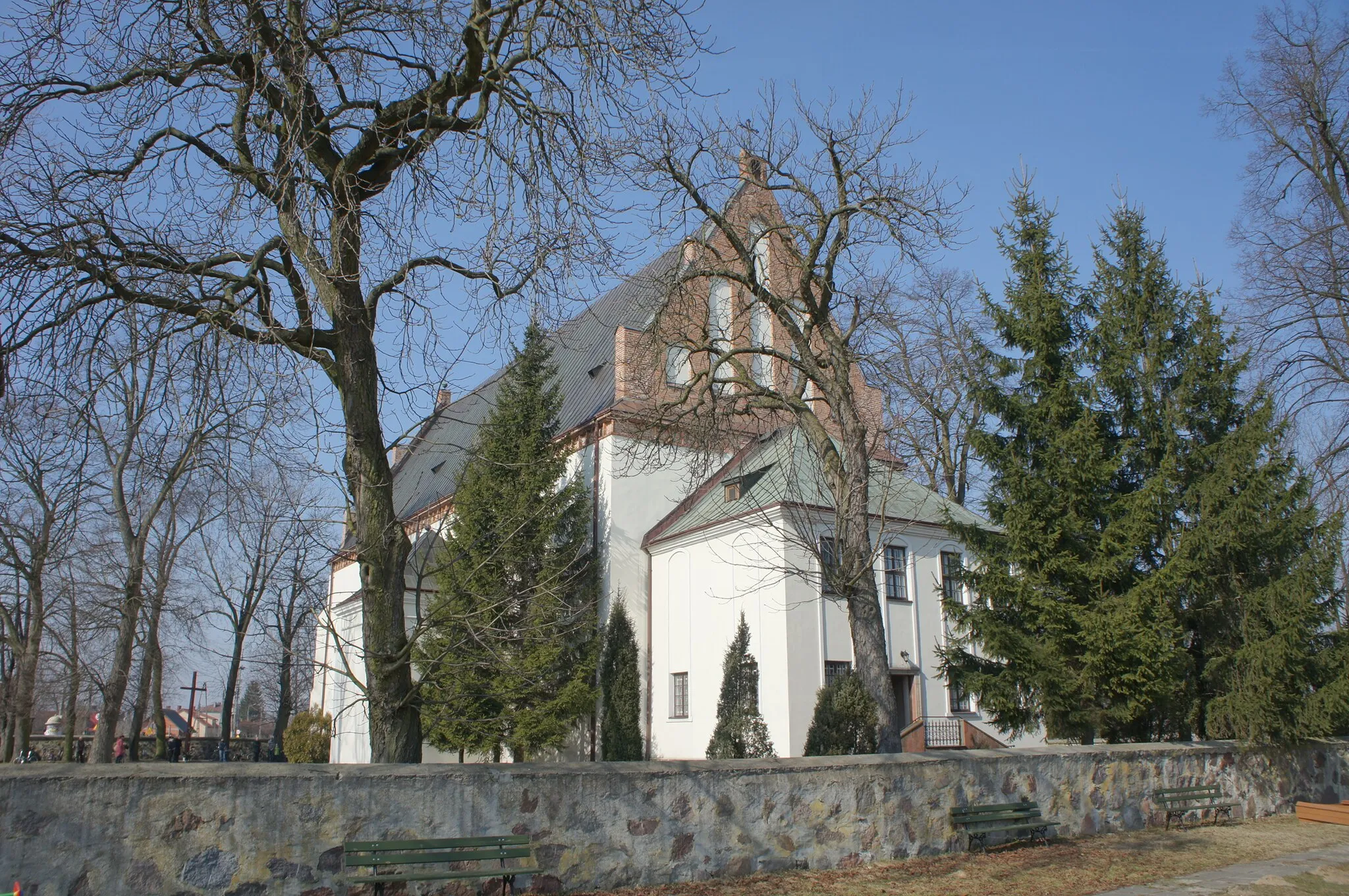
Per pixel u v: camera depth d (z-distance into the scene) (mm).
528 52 8789
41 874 6535
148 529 20000
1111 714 14406
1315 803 16438
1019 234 17188
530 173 8969
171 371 8391
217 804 7273
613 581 25844
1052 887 9883
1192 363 16750
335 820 7727
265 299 9000
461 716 21547
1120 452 15977
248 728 75250
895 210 13883
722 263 15250
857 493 13836
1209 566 15438
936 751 11961
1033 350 16578
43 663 27516
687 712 24422
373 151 9062
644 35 9031
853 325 14727
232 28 8117
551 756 26203
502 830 8430
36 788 6625
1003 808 11898
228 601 27922
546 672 22531
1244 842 12688
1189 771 14641
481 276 9555
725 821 9719
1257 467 15391
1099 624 14109
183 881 7043
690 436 16641
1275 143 23344
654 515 27047
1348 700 14602
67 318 8016
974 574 15680
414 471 42031
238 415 8727
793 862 10094
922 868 10508
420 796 8117
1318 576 14953
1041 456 15703
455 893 8125
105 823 6828
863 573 13633
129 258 8148
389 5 8836
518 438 24609
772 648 21906
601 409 27609
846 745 17109
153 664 24938
